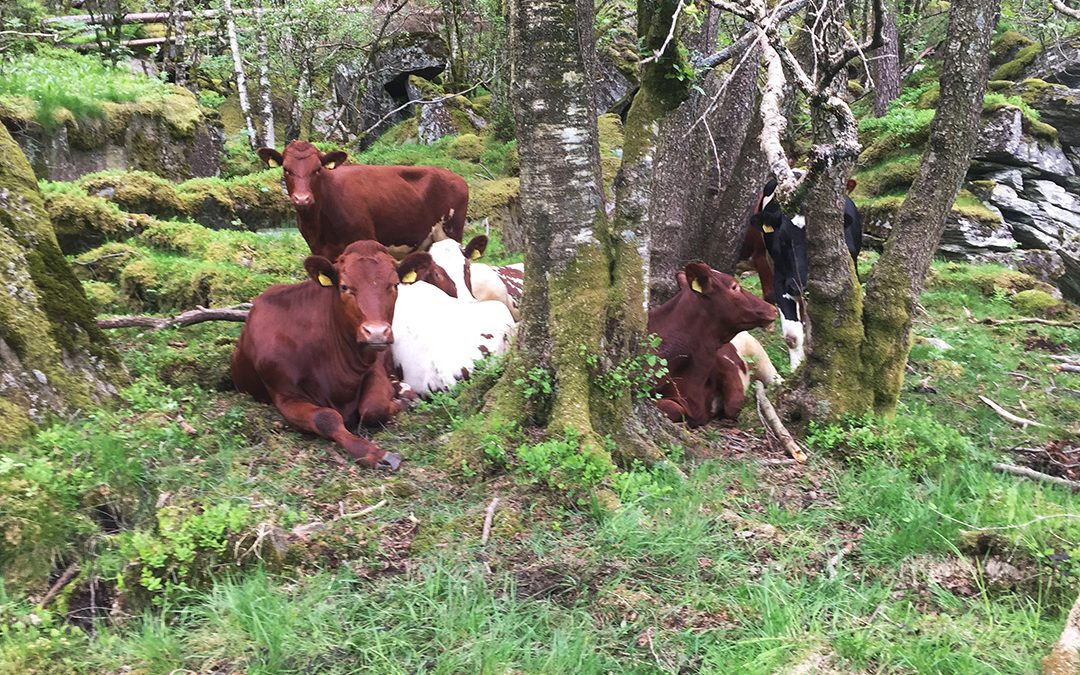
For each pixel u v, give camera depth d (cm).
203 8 2023
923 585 450
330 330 583
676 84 566
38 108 1196
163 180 1168
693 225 907
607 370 556
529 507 490
